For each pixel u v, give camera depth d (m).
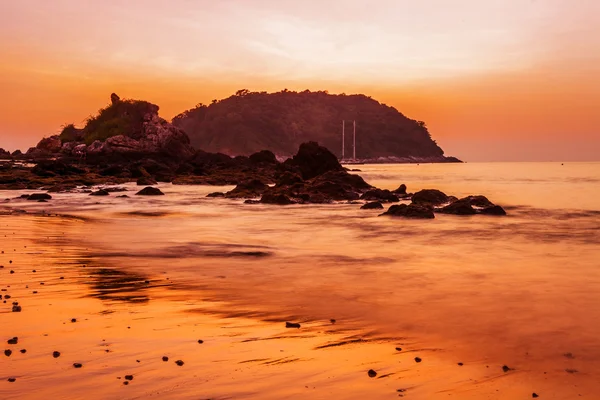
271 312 9.75
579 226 24.47
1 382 6.41
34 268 13.48
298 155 63.06
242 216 28.44
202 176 64.75
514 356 7.66
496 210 29.38
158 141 91.50
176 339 8.10
